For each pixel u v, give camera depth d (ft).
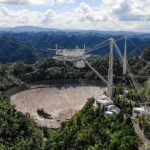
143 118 557.33
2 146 458.50
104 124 490.08
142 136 510.99
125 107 642.22
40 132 566.77
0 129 514.27
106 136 452.76
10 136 510.99
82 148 443.32
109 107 615.16
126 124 491.31
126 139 439.22
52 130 594.24
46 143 491.72
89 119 520.01
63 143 467.11
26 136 524.11
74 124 520.42
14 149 474.49
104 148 428.56
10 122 549.54
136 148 441.68
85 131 467.52
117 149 427.74
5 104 646.74
